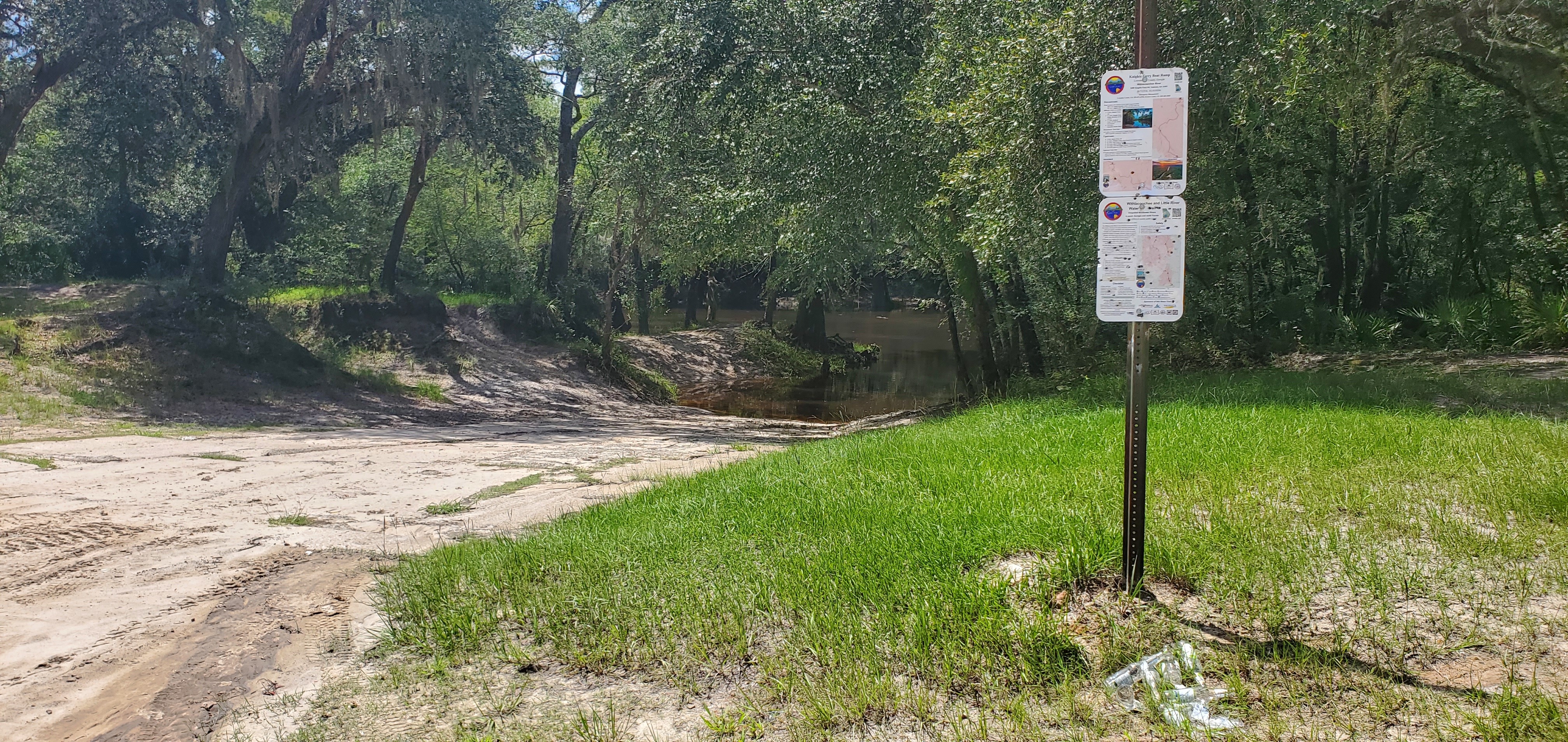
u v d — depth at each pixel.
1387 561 4.52
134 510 8.99
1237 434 7.79
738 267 46.59
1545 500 5.20
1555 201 17.25
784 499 6.86
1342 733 3.17
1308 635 3.89
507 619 5.02
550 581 5.44
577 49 29.38
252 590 6.20
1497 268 19.98
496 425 20.52
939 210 16.12
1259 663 3.69
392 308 26.61
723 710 3.74
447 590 5.54
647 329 39.78
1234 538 4.93
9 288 26.05
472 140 25.91
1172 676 3.60
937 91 14.55
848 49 16.00
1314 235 20.55
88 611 5.79
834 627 4.20
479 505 9.53
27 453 12.57
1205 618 4.13
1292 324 18.67
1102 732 3.32
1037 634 3.91
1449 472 6.10
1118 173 4.27
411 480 11.25
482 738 3.66
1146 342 4.32
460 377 25.12
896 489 6.73
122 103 24.31
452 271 37.22
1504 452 6.54
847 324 61.25
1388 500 5.48
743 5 16.83
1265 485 6.03
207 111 25.48
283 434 16.58
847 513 6.10
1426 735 3.11
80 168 29.22
